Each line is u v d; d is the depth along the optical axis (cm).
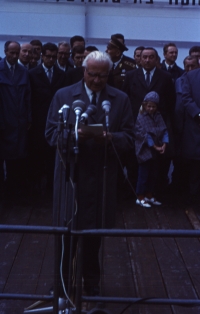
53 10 934
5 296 438
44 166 878
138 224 721
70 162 486
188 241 622
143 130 762
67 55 879
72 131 474
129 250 617
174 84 830
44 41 940
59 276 439
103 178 475
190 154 797
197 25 945
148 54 787
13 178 831
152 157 763
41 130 820
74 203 457
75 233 402
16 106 798
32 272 553
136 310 484
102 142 470
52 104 502
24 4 933
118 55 841
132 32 941
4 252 604
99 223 495
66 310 439
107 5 935
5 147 800
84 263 481
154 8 938
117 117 495
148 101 758
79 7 934
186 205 798
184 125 802
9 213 751
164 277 548
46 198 818
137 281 537
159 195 846
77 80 795
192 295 511
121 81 841
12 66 802
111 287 517
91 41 939
